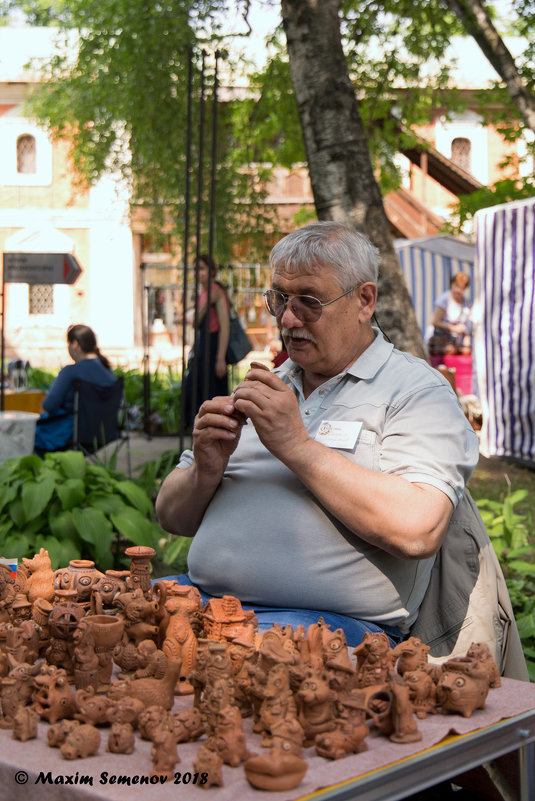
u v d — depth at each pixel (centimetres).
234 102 1074
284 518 214
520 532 462
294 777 118
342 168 507
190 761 125
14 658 152
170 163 1083
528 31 875
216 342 758
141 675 148
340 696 138
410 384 222
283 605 215
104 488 465
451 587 224
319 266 218
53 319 2389
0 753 128
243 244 1322
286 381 243
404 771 126
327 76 509
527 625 347
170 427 1005
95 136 1237
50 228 2372
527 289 742
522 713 146
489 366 794
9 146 2366
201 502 231
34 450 626
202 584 227
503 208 766
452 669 148
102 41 1010
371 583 210
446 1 783
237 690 143
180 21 904
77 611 160
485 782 185
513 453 767
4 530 434
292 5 512
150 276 2389
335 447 215
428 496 201
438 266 1126
